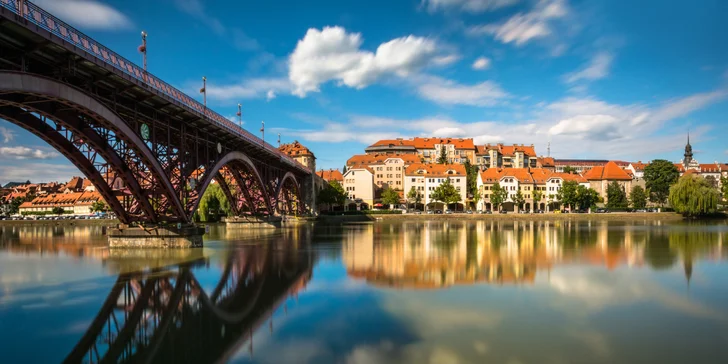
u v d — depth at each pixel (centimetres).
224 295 2173
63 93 2370
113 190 3578
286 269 2884
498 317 1777
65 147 2977
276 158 7162
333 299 2072
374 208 13450
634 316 1792
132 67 2891
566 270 2830
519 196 12138
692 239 5012
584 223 8994
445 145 17250
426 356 1381
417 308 1908
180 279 2561
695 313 1836
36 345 1511
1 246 4500
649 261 3228
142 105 3300
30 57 2297
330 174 14900
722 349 1441
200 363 1348
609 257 3450
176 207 3822
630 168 18050
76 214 13950
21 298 2123
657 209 11938
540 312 1847
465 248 4094
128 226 3947
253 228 7188
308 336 1570
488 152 17425
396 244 4503
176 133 3925
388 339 1531
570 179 13138
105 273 2750
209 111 4147
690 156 18500
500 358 1364
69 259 3366
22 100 2380
